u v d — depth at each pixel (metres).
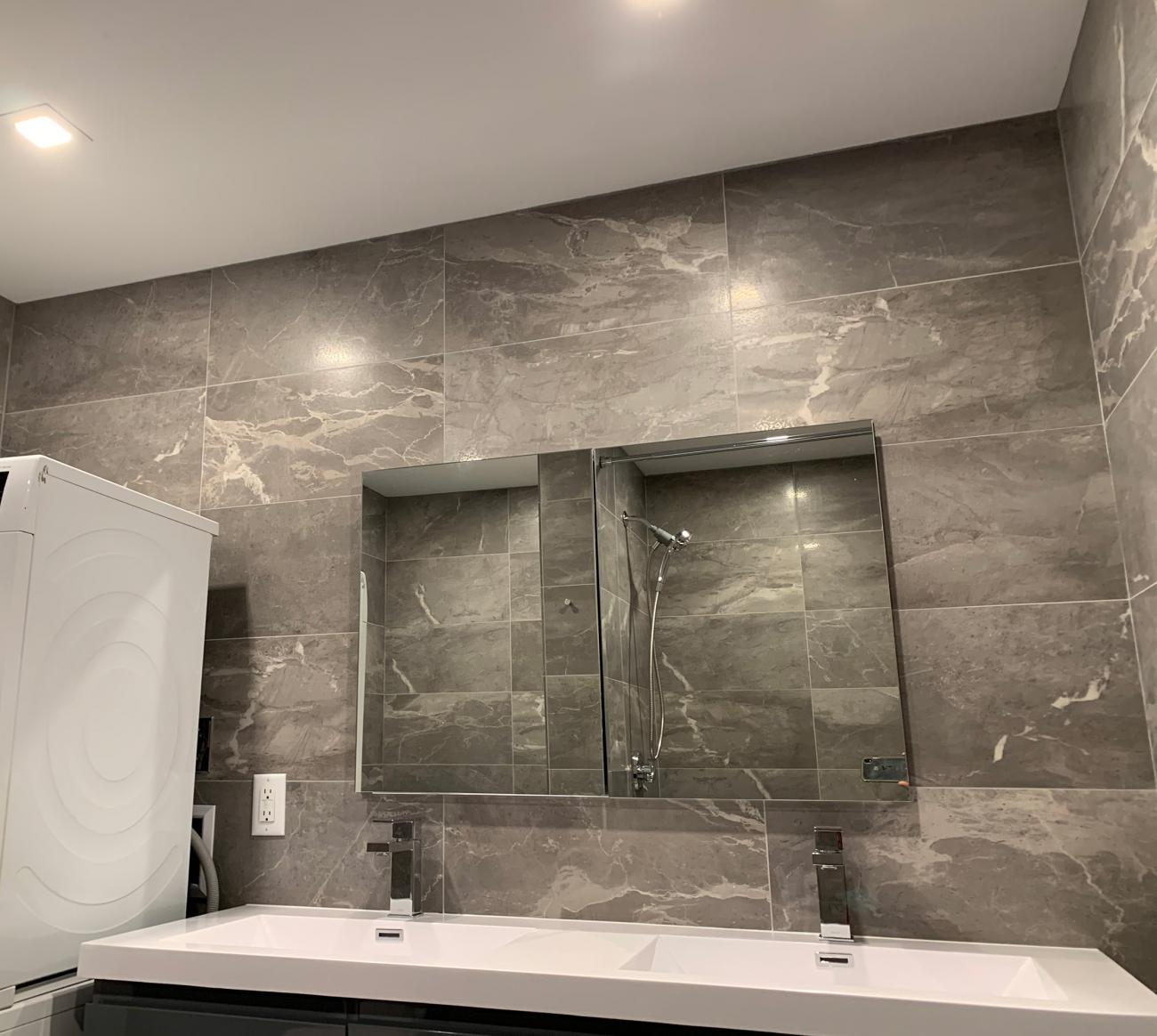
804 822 1.82
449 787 2.02
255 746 2.21
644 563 1.99
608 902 1.90
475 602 2.10
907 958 1.62
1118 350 1.65
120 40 1.65
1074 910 1.65
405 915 1.94
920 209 1.98
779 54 1.75
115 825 1.84
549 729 1.99
